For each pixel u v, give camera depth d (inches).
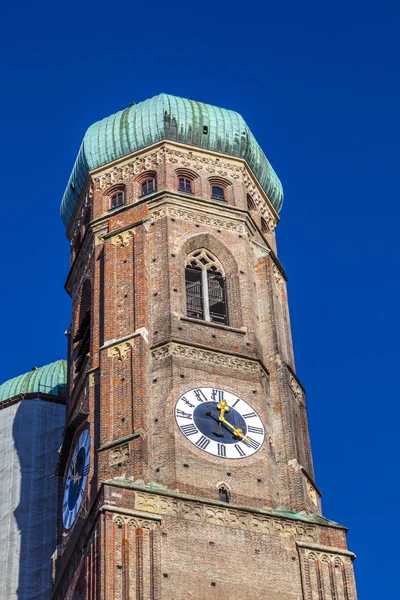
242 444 3075.8
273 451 3147.1
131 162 3617.1
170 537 2824.8
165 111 3641.7
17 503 3941.9
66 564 3070.9
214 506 2908.5
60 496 3336.6
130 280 3309.5
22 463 4023.1
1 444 4079.7
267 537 2910.9
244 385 3191.4
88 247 3555.6
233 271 3430.1
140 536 2795.3
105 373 3159.5
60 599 3056.1
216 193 3587.6
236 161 3659.0
